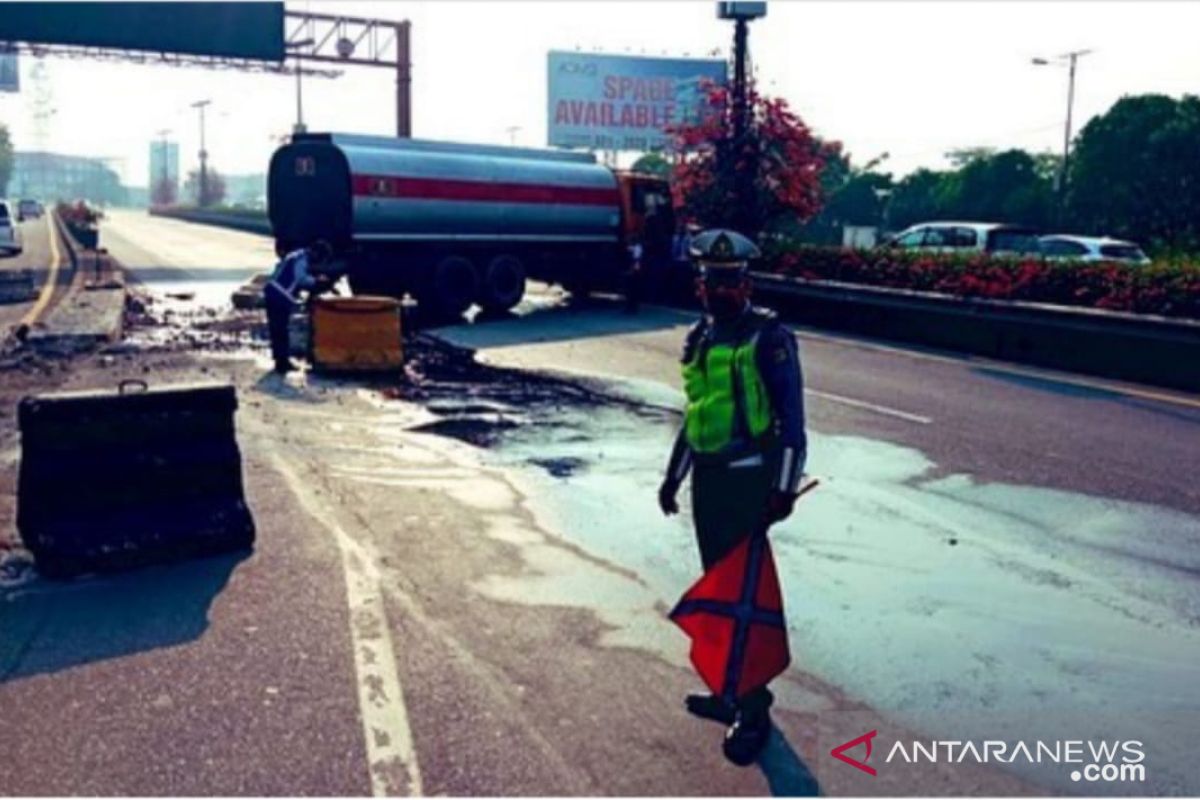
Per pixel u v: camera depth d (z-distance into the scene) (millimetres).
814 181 26078
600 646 5062
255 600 5570
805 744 4207
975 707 4555
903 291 17484
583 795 3783
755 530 4176
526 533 6852
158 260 39781
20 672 4691
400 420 10586
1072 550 6727
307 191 19594
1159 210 46000
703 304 4254
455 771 3908
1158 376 13289
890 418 10891
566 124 51312
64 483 5965
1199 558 6598
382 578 5930
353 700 4445
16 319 18750
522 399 11898
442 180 20438
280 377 13133
